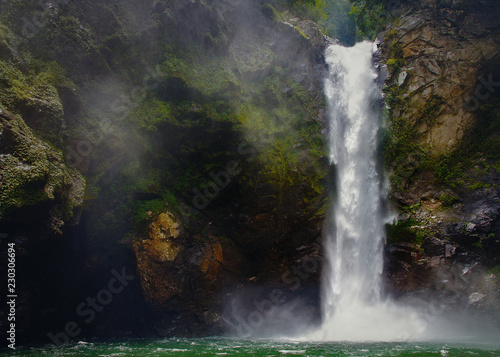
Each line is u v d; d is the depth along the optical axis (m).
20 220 9.16
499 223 17.39
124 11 13.40
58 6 11.67
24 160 8.95
